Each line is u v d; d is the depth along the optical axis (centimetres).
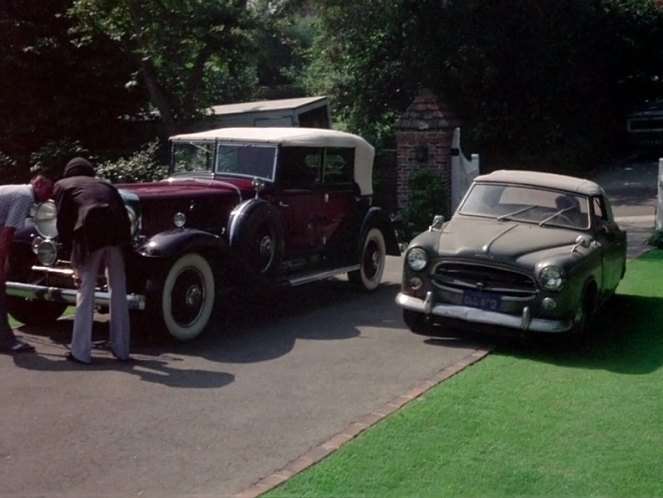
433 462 545
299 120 2314
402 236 1692
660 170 1534
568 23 2531
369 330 920
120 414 629
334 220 1089
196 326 852
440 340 877
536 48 2491
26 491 496
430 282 870
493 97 2548
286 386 705
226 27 1986
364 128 2589
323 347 840
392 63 2614
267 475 523
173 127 2006
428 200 1709
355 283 1141
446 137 1742
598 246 903
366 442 577
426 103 1764
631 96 2969
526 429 608
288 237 1009
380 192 1930
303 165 1029
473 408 652
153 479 515
